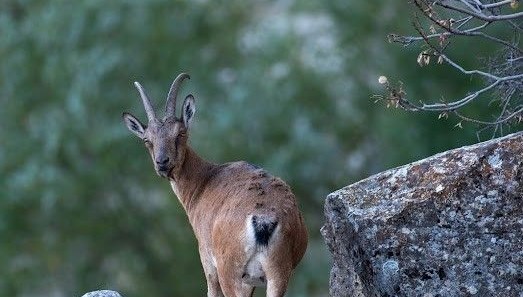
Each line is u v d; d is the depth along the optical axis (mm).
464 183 10164
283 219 10727
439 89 25891
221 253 10977
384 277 10211
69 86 31109
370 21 30812
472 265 10047
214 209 11539
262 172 11578
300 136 30688
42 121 31641
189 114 12648
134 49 31672
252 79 31234
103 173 31500
